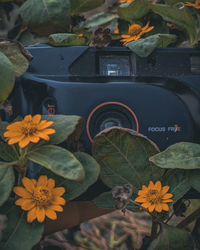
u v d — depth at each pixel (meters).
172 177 0.80
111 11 1.25
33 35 1.18
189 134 0.81
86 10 1.12
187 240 0.75
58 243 1.19
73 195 0.73
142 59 0.84
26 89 0.81
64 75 0.81
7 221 0.70
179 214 0.91
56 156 0.66
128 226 1.35
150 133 0.80
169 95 0.81
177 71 0.84
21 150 0.73
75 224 0.92
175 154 0.74
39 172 0.76
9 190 0.67
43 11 0.96
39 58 0.81
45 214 0.67
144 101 0.80
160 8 0.97
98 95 0.79
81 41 0.94
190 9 1.06
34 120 0.67
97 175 0.73
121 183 0.80
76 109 0.79
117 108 0.80
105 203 0.77
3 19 1.27
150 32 1.07
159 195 0.73
